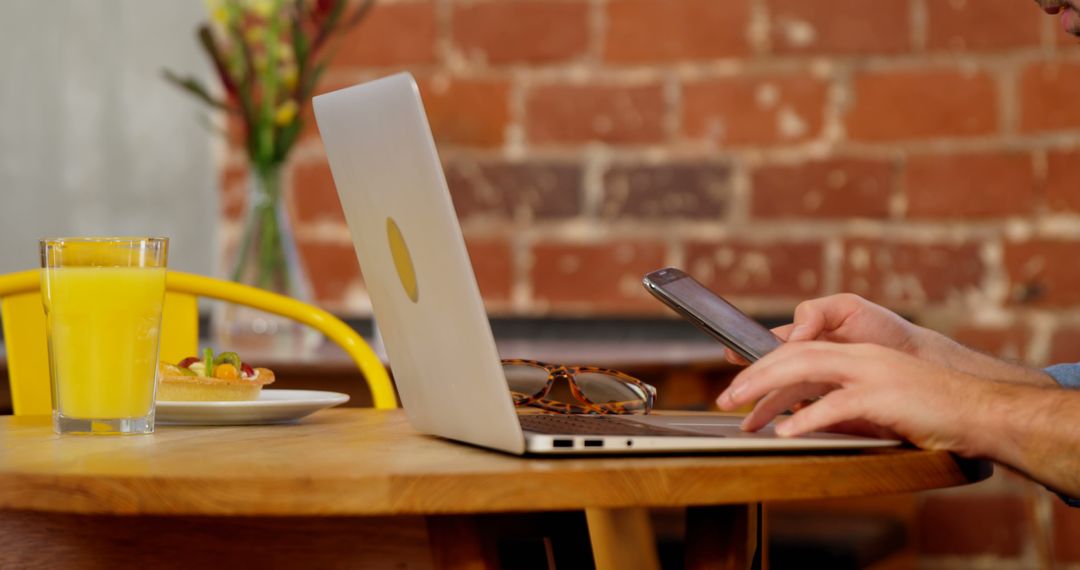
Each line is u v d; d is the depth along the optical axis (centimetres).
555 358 160
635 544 100
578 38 233
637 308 232
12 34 247
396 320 88
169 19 243
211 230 244
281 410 100
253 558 85
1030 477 83
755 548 95
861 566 173
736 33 230
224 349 172
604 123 233
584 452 77
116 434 93
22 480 70
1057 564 225
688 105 231
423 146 74
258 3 206
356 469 72
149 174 245
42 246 94
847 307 109
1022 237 225
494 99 234
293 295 200
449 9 234
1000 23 225
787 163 229
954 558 227
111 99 245
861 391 82
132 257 93
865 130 228
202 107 243
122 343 93
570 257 233
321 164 234
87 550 86
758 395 82
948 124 226
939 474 80
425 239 77
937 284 227
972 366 112
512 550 99
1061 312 224
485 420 78
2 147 248
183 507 69
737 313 100
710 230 231
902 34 227
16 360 136
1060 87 223
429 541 79
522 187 234
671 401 163
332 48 235
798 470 74
